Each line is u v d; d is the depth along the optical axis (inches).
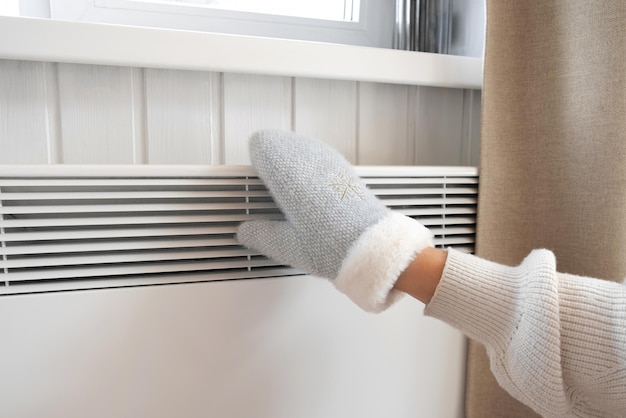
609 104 24.7
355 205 21.6
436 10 35.9
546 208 28.7
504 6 28.1
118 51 24.6
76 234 22.6
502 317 18.9
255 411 26.1
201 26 32.3
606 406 18.3
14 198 21.6
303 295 26.0
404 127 33.5
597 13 24.9
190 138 28.6
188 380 24.7
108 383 23.6
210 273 24.8
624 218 25.0
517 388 19.1
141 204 23.4
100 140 27.1
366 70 29.3
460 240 29.5
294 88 30.3
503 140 29.0
